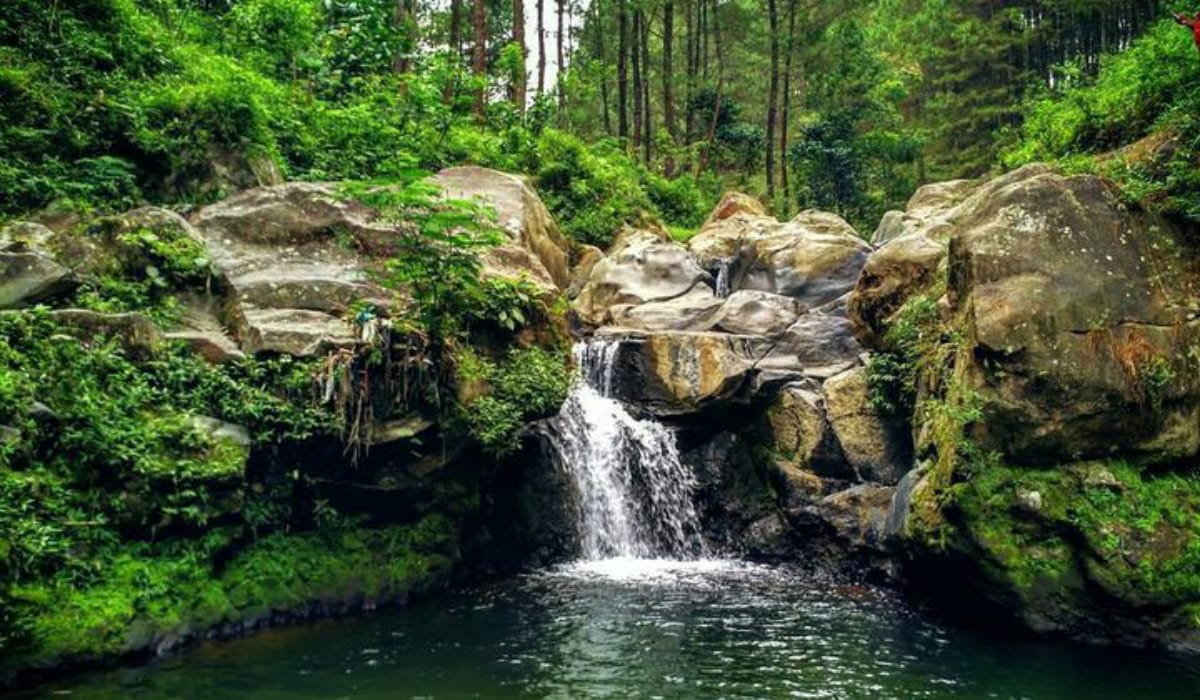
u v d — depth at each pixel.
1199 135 11.20
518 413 11.87
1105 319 10.05
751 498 15.23
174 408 9.39
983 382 10.14
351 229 12.37
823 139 36.72
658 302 19.11
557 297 13.34
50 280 9.38
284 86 17.20
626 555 14.94
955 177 40.03
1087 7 31.77
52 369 8.65
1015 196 10.69
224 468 9.21
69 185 11.25
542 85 33.41
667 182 31.72
